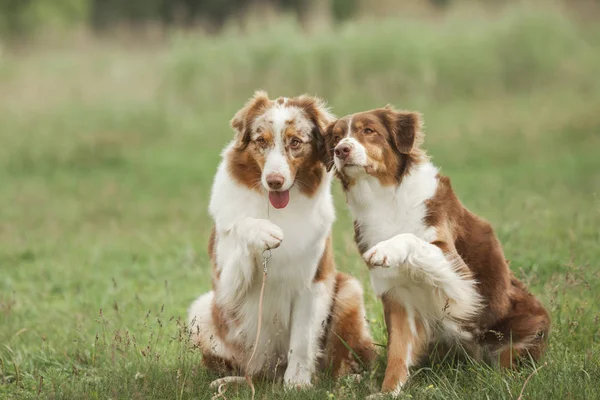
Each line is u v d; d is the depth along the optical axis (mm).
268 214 6586
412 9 34188
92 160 21562
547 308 7480
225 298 6832
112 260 12273
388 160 6633
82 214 16375
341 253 9820
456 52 26062
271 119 6496
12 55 32688
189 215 15766
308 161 6605
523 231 11070
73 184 19125
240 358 7137
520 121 22391
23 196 17922
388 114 6727
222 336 7172
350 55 25438
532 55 26469
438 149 20250
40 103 25797
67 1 40469
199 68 26688
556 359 6598
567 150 19641
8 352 7914
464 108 24312
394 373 6547
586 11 37781
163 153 22203
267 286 6742
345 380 6422
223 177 6766
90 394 6449
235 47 26891
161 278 10859
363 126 6582
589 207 12992
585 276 8367
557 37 27266
